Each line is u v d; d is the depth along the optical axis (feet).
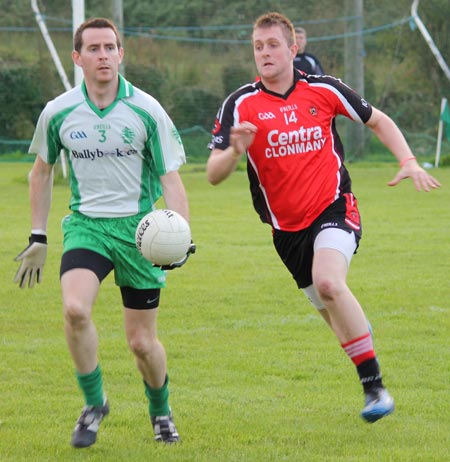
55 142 46.73
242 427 47.85
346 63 206.49
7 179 181.57
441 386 55.21
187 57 230.68
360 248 102.68
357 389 54.70
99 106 45.55
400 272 89.76
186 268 92.58
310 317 73.05
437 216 126.00
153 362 45.55
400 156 48.37
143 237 43.78
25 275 48.37
